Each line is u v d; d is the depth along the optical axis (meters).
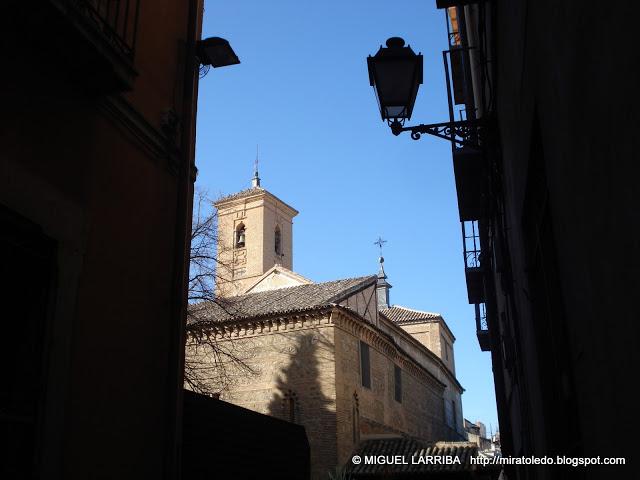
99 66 5.13
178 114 6.99
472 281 14.70
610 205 2.44
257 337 26.81
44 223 4.73
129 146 6.05
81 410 4.98
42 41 4.80
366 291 30.61
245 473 7.62
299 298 28.30
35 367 4.54
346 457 24.44
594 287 2.83
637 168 2.06
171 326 6.35
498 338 11.96
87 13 5.34
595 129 2.58
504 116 6.79
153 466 5.87
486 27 7.62
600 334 2.79
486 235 11.56
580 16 2.67
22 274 4.54
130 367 5.69
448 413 42.50
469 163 9.63
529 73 4.39
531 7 4.03
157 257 6.31
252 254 47.53
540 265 5.16
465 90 12.60
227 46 7.45
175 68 7.11
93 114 5.53
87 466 4.98
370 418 27.19
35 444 4.43
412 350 37.28
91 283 5.26
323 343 25.70
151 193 6.34
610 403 2.70
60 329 4.77
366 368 27.92
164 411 6.12
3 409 4.20
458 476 22.81
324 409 24.75
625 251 2.28
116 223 5.70
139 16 6.46
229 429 7.49
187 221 6.92
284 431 8.78
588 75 2.62
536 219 5.07
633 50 2.02
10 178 4.43
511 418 12.38
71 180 5.13
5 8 4.50
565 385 4.25
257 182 50.66
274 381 25.91
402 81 7.26
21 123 4.63
